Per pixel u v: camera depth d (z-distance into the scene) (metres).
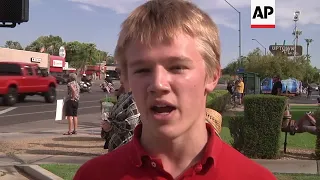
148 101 1.41
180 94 1.40
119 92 4.11
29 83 24.62
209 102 15.73
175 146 1.46
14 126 15.62
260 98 8.80
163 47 1.39
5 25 8.20
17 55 50.00
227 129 13.09
